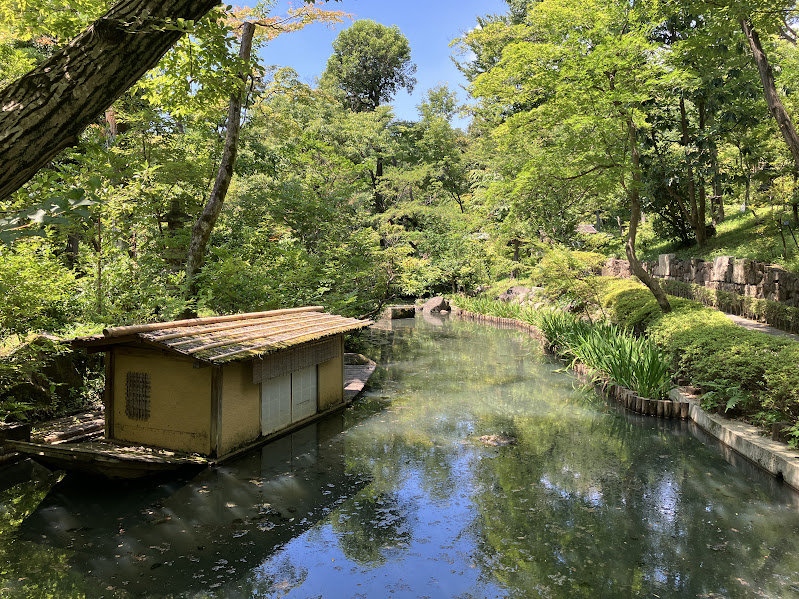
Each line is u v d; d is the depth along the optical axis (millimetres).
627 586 3914
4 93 2016
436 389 10461
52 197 1721
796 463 5484
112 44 2127
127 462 5402
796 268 13109
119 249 9414
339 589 3852
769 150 15617
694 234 19828
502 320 21031
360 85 42031
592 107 9758
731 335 8086
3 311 6520
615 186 11539
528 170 10820
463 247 27109
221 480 5906
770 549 4434
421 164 32531
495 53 24969
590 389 10391
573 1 9789
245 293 11039
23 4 5590
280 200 14430
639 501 5387
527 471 6215
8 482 5812
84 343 6152
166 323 6770
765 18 9117
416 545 4512
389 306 25375
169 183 12391
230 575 4016
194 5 2365
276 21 10625
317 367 8539
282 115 13477
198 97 5918
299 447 7070
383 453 6836
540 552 4402
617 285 15484
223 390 6383
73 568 4098
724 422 7207
